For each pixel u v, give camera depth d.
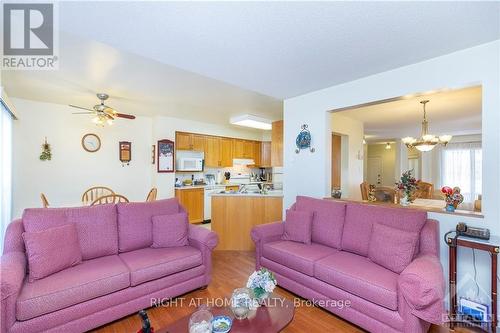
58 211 2.27
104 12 1.60
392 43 2.01
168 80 3.05
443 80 2.22
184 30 1.82
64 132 4.36
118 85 3.23
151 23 1.73
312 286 2.26
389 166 9.15
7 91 3.49
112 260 2.26
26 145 3.98
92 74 2.84
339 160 4.99
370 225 2.39
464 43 2.01
